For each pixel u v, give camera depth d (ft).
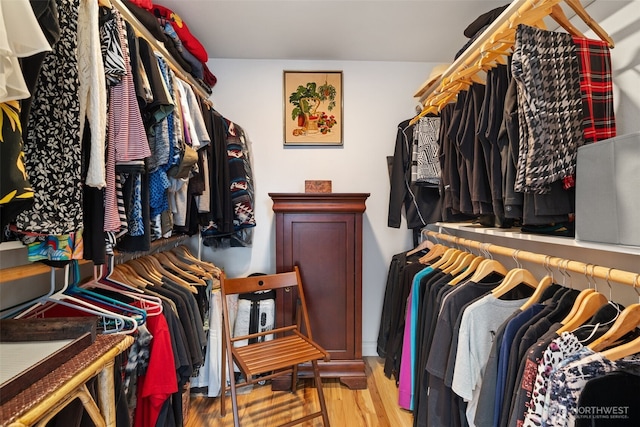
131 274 4.94
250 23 6.47
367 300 8.26
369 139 8.21
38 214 2.35
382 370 7.51
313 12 6.09
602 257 4.07
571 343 2.84
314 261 6.66
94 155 2.73
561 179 3.36
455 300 4.36
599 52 3.53
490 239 6.58
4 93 1.85
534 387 2.88
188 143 4.50
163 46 5.19
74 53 2.55
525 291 4.51
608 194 2.77
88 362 2.48
